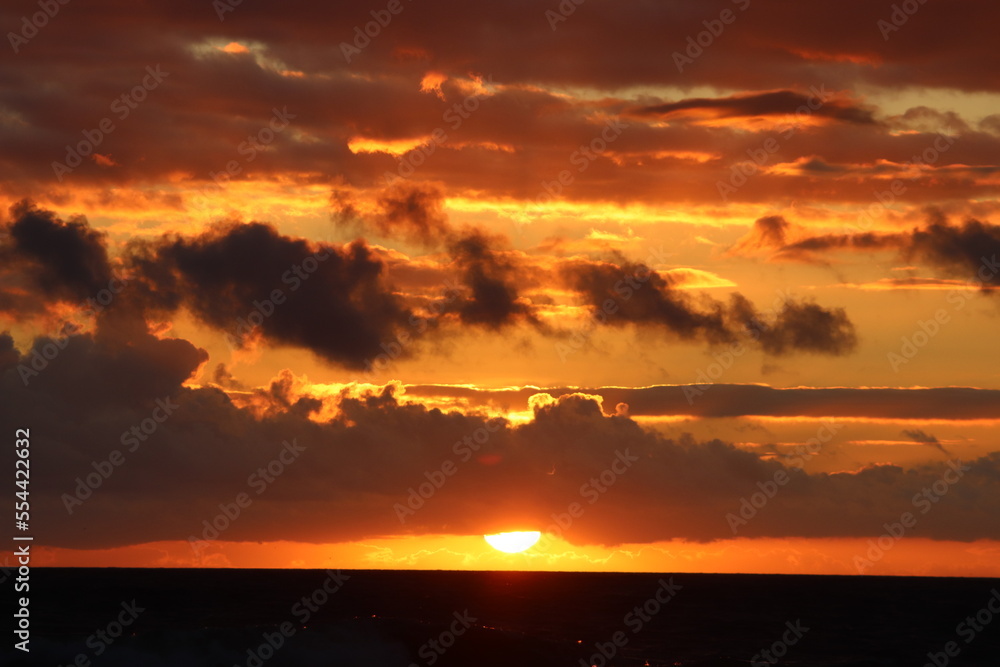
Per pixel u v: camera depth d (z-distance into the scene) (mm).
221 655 61000
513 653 65375
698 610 127812
